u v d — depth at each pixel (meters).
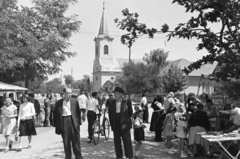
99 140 11.34
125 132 7.54
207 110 9.68
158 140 11.17
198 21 8.71
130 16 8.97
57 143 10.84
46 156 8.50
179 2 8.62
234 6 8.45
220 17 8.93
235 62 8.99
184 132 8.45
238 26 8.95
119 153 7.59
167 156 8.56
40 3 21.25
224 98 14.63
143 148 9.75
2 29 17.45
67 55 21.36
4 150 9.32
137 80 50.94
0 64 17.38
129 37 9.08
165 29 8.76
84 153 8.94
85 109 17.92
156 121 11.20
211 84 18.12
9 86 18.08
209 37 9.20
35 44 19.20
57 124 7.47
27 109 9.59
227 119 9.92
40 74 22.48
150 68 53.03
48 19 21.05
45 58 20.08
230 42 9.07
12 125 9.41
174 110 9.25
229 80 9.78
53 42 19.58
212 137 7.02
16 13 20.02
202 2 8.26
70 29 22.02
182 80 47.28
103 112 11.62
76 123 7.56
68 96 7.54
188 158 8.29
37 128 16.08
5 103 9.48
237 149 7.90
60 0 21.44
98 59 91.31
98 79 90.75
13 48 17.81
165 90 48.56
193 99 10.37
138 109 8.33
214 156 8.35
